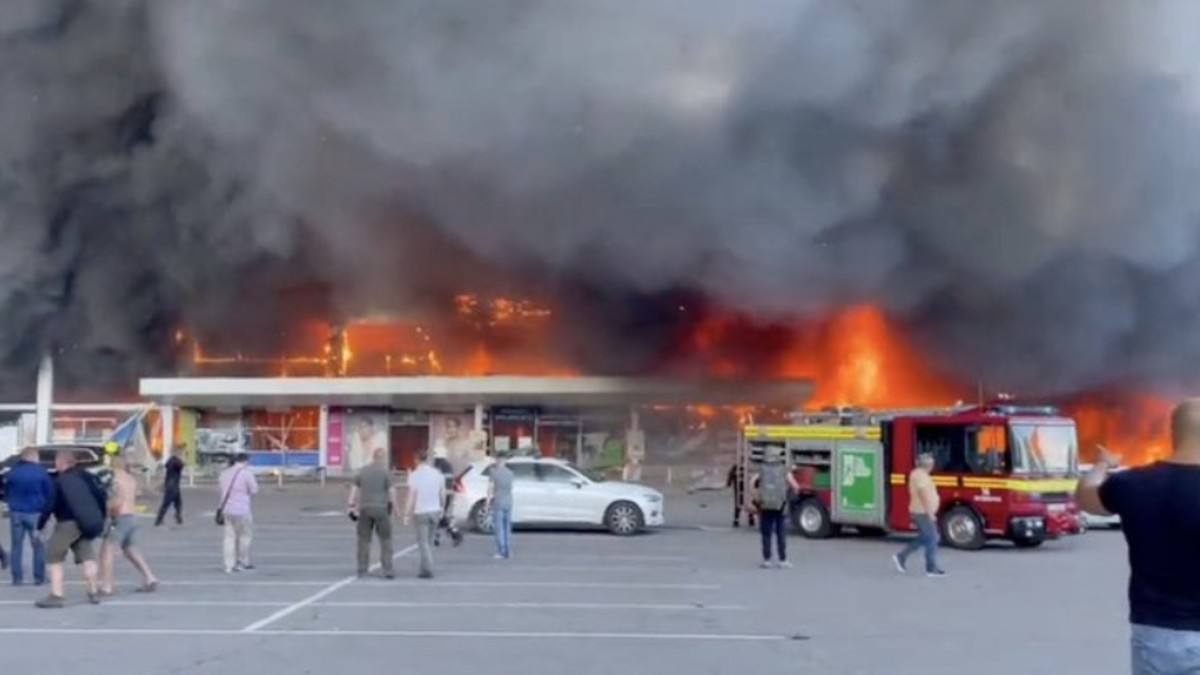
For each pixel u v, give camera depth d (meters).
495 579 16.73
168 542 22.64
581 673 9.92
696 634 11.97
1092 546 22.70
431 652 10.88
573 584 16.19
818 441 24.06
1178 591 4.80
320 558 19.56
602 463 41.91
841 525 23.84
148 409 41.91
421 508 16.80
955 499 21.95
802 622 12.83
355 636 11.77
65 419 43.91
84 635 11.84
